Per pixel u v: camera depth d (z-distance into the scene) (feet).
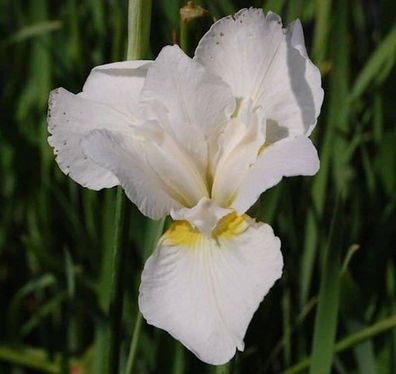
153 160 1.18
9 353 1.79
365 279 1.77
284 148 1.12
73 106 1.22
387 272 1.78
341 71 1.80
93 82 1.25
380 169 1.88
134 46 1.23
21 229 2.18
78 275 1.69
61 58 2.03
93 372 1.70
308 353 1.79
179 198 1.19
